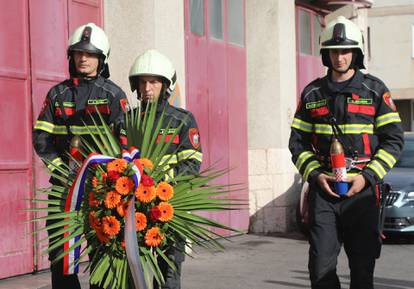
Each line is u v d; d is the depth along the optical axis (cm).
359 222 552
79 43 574
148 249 474
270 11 1366
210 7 1241
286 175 1380
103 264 462
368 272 554
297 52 1540
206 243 492
